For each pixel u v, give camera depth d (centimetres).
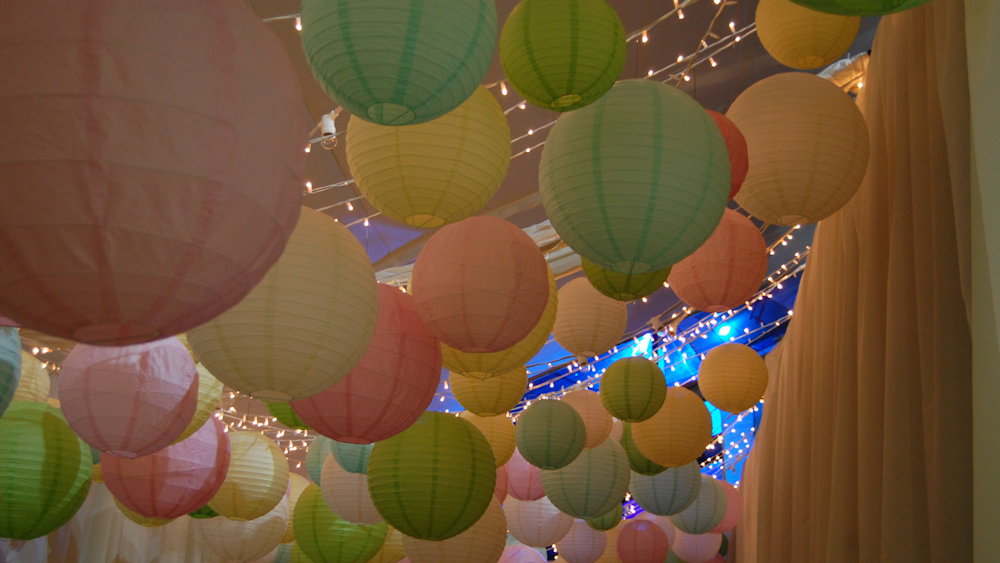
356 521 387
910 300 250
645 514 650
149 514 315
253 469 384
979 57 211
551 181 207
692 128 200
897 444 238
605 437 428
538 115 482
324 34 163
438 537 312
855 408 312
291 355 193
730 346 428
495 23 171
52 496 302
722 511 557
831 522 304
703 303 294
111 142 91
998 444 192
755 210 253
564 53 197
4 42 91
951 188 226
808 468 417
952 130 216
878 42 323
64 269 96
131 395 245
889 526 232
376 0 159
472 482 310
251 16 109
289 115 109
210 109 98
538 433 381
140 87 93
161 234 96
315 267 197
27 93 90
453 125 217
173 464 311
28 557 477
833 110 242
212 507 398
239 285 110
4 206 91
